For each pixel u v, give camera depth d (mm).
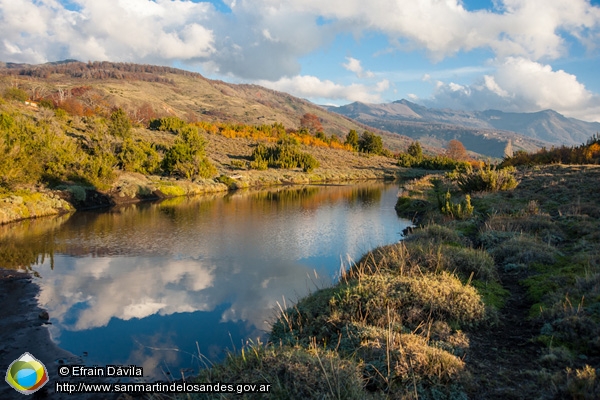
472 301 6789
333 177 54656
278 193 35812
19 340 7367
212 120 170000
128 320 8461
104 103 109250
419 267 8828
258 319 8531
